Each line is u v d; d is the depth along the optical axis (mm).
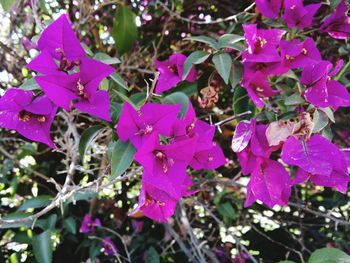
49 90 173
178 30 368
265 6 259
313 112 218
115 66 350
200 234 400
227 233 349
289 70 239
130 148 183
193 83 285
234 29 307
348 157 225
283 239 419
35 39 224
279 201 214
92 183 216
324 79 208
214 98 261
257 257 421
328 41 337
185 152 173
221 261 403
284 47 231
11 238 371
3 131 398
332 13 265
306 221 414
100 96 182
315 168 197
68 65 183
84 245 384
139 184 403
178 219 377
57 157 406
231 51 260
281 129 205
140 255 400
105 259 398
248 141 209
